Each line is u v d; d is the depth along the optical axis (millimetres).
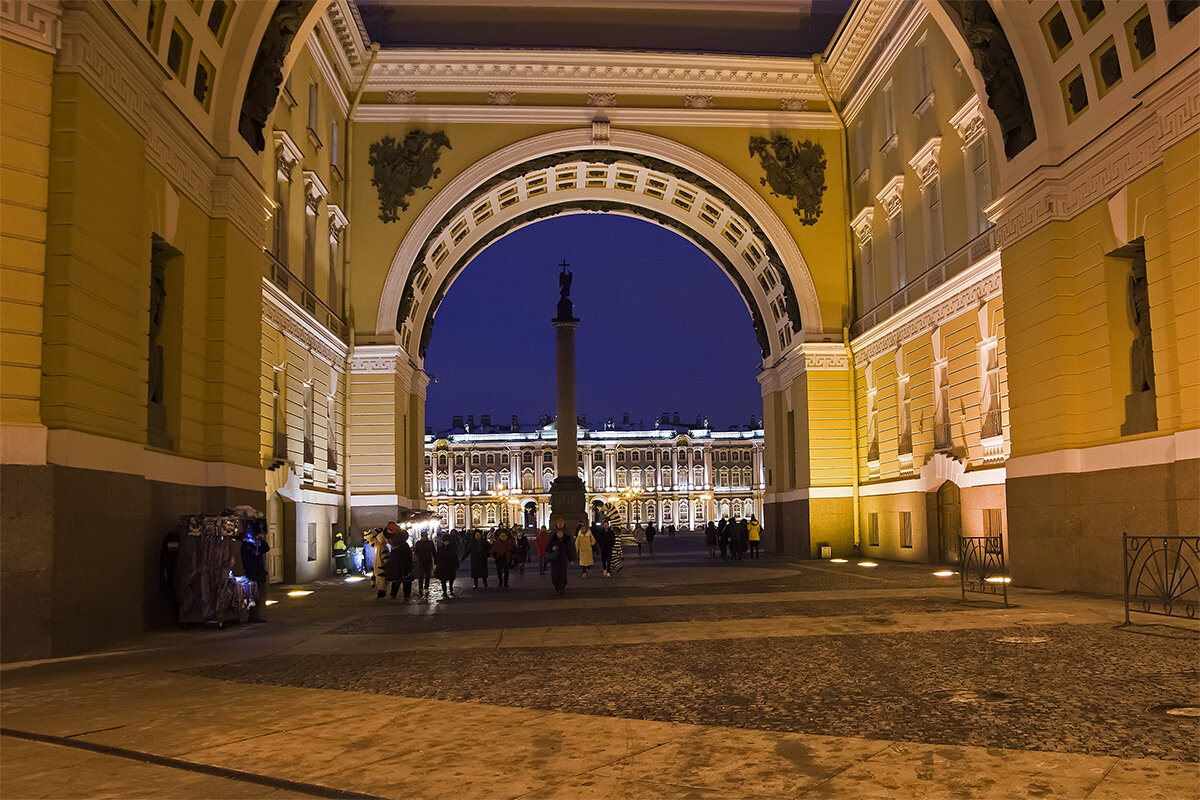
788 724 6734
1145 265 15547
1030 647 10086
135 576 12586
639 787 5262
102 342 11828
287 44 17906
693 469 113812
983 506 23766
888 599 16062
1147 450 15094
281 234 24922
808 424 34000
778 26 34875
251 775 5605
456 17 33906
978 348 24281
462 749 6180
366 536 20203
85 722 7137
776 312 37750
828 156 34406
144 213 13125
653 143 33250
